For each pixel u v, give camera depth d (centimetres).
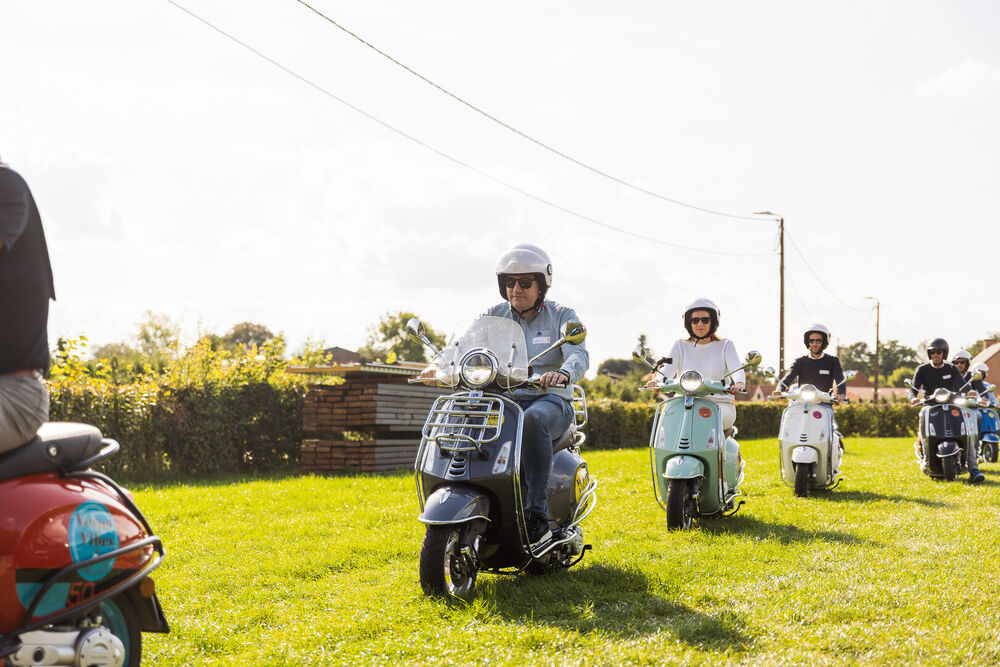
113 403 1277
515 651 390
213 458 1386
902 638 408
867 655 385
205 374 1416
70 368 1280
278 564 590
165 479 1289
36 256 311
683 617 446
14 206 296
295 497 956
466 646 397
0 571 281
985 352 6600
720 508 757
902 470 1267
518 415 494
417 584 505
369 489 1045
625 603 477
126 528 319
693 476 709
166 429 1324
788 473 979
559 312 568
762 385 6612
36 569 288
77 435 314
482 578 536
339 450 1350
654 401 2928
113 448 330
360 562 600
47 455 303
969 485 1088
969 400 1127
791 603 469
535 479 506
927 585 509
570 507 555
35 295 310
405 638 409
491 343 519
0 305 300
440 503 468
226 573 567
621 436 2227
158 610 334
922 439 1162
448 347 528
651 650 391
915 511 830
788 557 598
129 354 1759
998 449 1474
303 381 1491
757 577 531
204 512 848
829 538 679
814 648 397
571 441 573
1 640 280
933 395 1152
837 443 987
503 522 490
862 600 475
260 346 1518
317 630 425
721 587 504
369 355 5191
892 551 620
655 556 609
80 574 299
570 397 548
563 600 483
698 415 744
